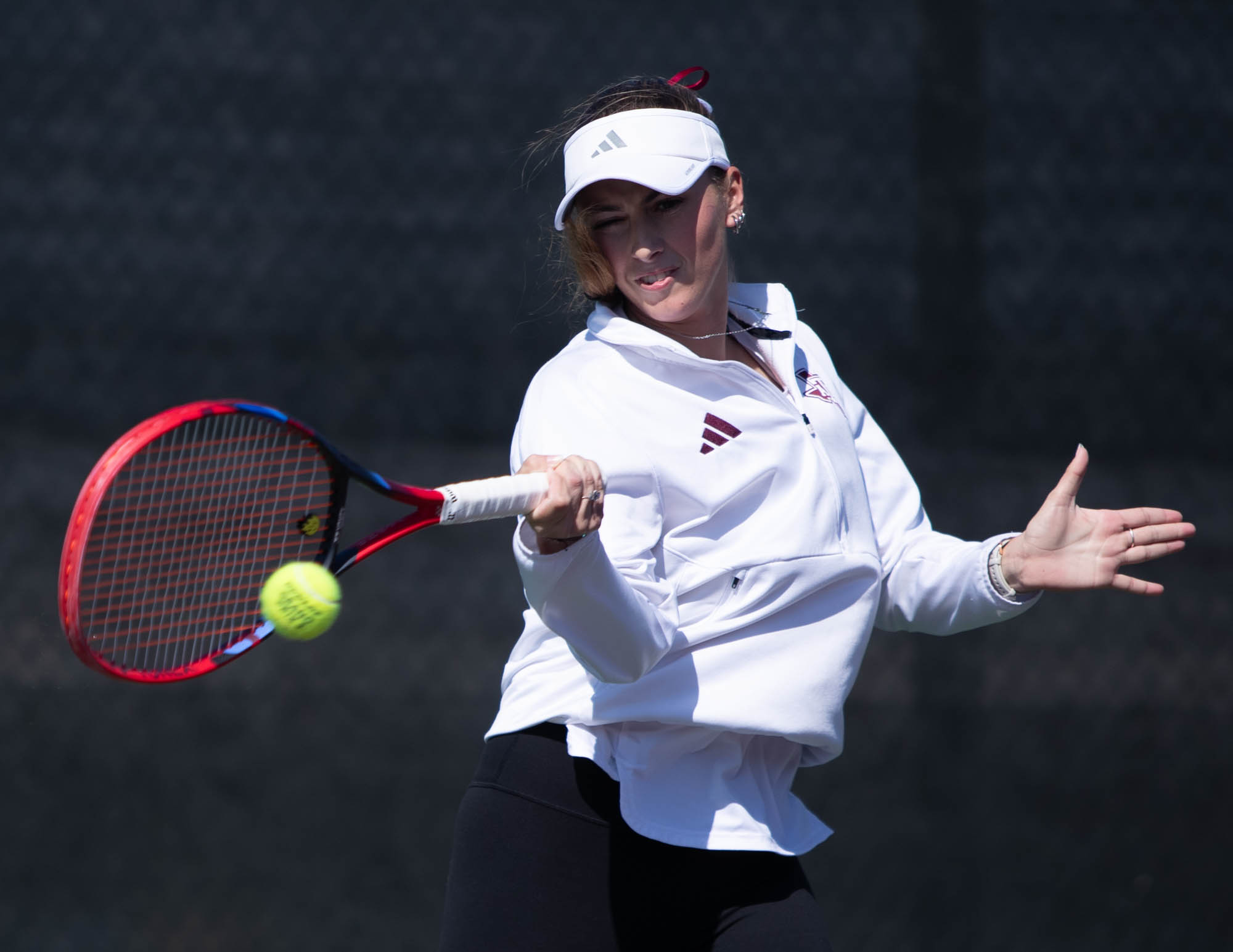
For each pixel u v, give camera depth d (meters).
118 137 23.14
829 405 7.22
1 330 22.83
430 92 23.56
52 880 13.41
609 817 6.50
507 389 23.72
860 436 7.67
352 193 23.59
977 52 20.17
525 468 5.88
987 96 22.34
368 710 17.73
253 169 23.41
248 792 15.34
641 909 6.48
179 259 23.30
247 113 23.39
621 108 6.65
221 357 23.34
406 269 23.67
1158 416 21.88
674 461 6.45
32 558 20.41
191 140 23.31
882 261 22.55
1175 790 15.52
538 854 6.47
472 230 23.67
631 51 23.28
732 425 6.57
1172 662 18.50
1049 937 13.11
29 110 22.94
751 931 6.49
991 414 21.62
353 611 20.16
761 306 7.50
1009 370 21.75
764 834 6.51
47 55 22.89
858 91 22.88
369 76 23.53
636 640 5.92
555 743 6.61
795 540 6.57
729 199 7.11
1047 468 21.52
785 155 22.73
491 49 23.55
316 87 23.47
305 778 15.79
